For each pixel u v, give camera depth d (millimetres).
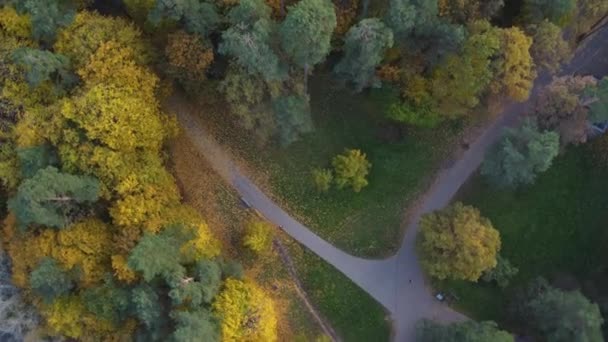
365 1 55562
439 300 66312
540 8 58875
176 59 55250
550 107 59281
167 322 53031
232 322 53375
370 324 65750
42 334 54094
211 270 53688
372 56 53031
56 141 54562
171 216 56406
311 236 66188
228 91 55094
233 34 50500
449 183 67938
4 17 55375
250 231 61969
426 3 52438
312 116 66625
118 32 56281
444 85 57969
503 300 66875
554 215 68938
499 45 55781
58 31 55969
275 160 66188
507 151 57156
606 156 68688
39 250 53062
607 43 68688
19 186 53312
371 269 66312
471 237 58250
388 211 67312
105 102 54000
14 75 55594
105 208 56156
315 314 65312
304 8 49219
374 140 67500
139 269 49781
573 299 58375
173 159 64062
